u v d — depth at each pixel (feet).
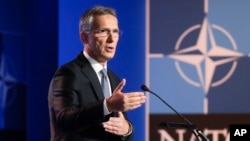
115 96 9.15
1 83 19.75
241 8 20.89
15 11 20.06
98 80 10.25
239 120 20.79
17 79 19.99
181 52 20.68
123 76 20.03
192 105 20.74
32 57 19.89
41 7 19.71
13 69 19.95
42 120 19.75
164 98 20.62
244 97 20.90
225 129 20.80
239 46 20.75
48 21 19.56
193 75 20.75
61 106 9.64
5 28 19.86
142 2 20.39
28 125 19.94
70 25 18.89
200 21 20.74
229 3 20.89
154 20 20.57
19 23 20.11
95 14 10.42
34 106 19.88
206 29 20.74
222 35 20.75
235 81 20.79
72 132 9.57
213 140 20.74
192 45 20.74
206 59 20.72
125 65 20.06
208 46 20.75
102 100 9.32
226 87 20.77
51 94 10.09
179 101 20.68
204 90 20.74
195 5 20.76
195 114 20.71
